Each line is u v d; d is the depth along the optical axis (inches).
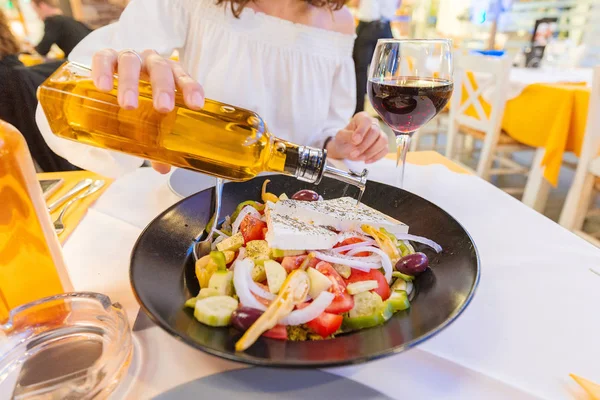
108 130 22.0
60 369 16.7
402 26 231.9
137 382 16.8
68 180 36.8
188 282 20.8
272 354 15.0
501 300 22.2
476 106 101.5
